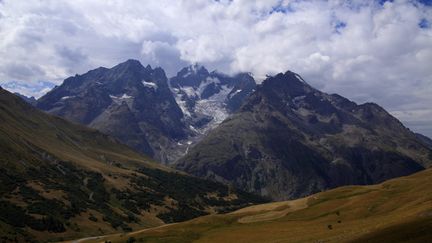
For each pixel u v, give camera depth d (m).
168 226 157.00
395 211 119.44
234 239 126.06
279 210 165.75
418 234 75.12
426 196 120.25
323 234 107.19
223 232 139.62
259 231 133.12
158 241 136.38
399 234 77.94
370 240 80.50
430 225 76.62
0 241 176.62
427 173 170.75
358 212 132.88
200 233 143.50
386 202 135.12
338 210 143.38
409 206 116.94
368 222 111.50
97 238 169.75
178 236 140.62
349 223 120.38
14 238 186.25
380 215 123.19
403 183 159.75
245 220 157.62
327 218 137.12
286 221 146.75
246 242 118.62
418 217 83.69
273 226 139.88
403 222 83.81
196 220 159.88
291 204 172.00
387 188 159.12
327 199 165.50
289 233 121.25
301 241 104.06
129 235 151.00
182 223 159.25
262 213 164.62
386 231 81.75
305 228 126.06
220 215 165.25
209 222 156.38
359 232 91.56
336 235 100.56
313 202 165.38
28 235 197.62
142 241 138.38
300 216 149.62
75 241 171.88
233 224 154.62
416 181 156.25
